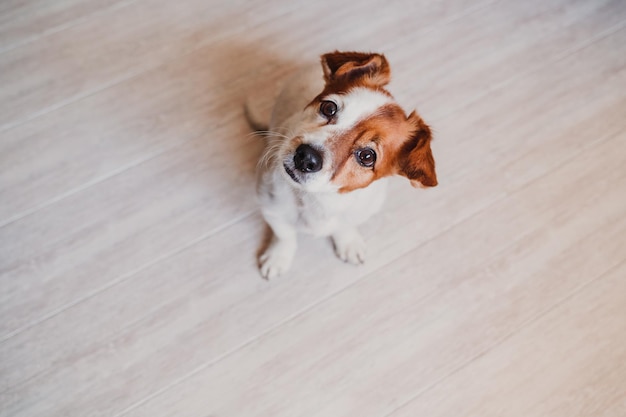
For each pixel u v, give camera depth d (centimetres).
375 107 118
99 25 199
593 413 153
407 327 161
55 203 169
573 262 173
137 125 182
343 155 117
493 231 176
